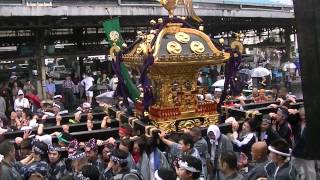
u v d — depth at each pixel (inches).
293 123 296.4
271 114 300.2
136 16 578.6
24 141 244.2
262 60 1019.9
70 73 768.9
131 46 326.6
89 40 706.8
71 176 169.8
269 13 743.7
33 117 361.4
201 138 246.5
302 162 107.6
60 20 561.6
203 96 338.0
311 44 77.0
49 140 250.1
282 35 1015.6
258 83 644.1
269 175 171.9
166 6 307.9
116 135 310.0
